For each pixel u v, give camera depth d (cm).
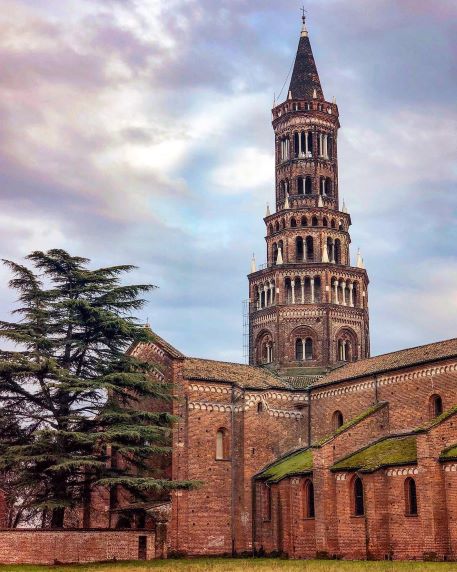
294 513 7681
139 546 7138
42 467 6725
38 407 7031
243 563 6538
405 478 6731
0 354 6825
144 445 7000
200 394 8375
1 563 6469
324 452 7431
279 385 8906
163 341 8525
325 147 10206
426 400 7644
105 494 8469
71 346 7169
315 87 10362
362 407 8294
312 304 9525
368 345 9825
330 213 9912
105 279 7319
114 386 6819
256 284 9994
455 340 8019
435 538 6334
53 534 6706
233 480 8294
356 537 7031
